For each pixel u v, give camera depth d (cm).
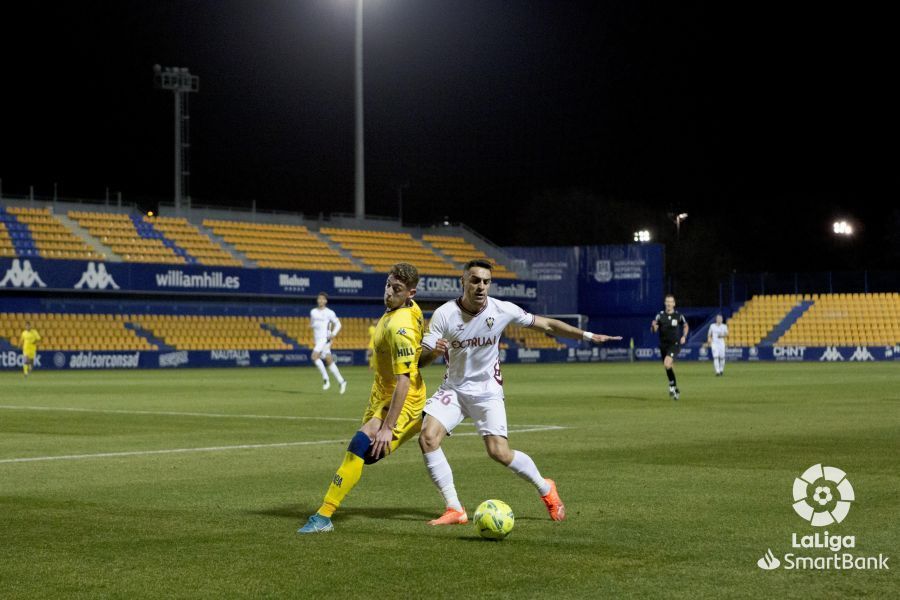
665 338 2795
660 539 873
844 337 7206
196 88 6956
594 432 1834
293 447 1625
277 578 741
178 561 797
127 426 2025
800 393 3056
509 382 3919
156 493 1141
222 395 3128
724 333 4447
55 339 5816
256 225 7094
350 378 4506
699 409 2408
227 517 991
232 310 6638
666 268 9838
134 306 6275
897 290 7325
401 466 1366
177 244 6588
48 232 6197
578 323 7650
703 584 718
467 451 1538
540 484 966
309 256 7031
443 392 992
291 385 3794
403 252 7481
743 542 857
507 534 870
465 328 971
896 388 3319
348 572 760
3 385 3806
